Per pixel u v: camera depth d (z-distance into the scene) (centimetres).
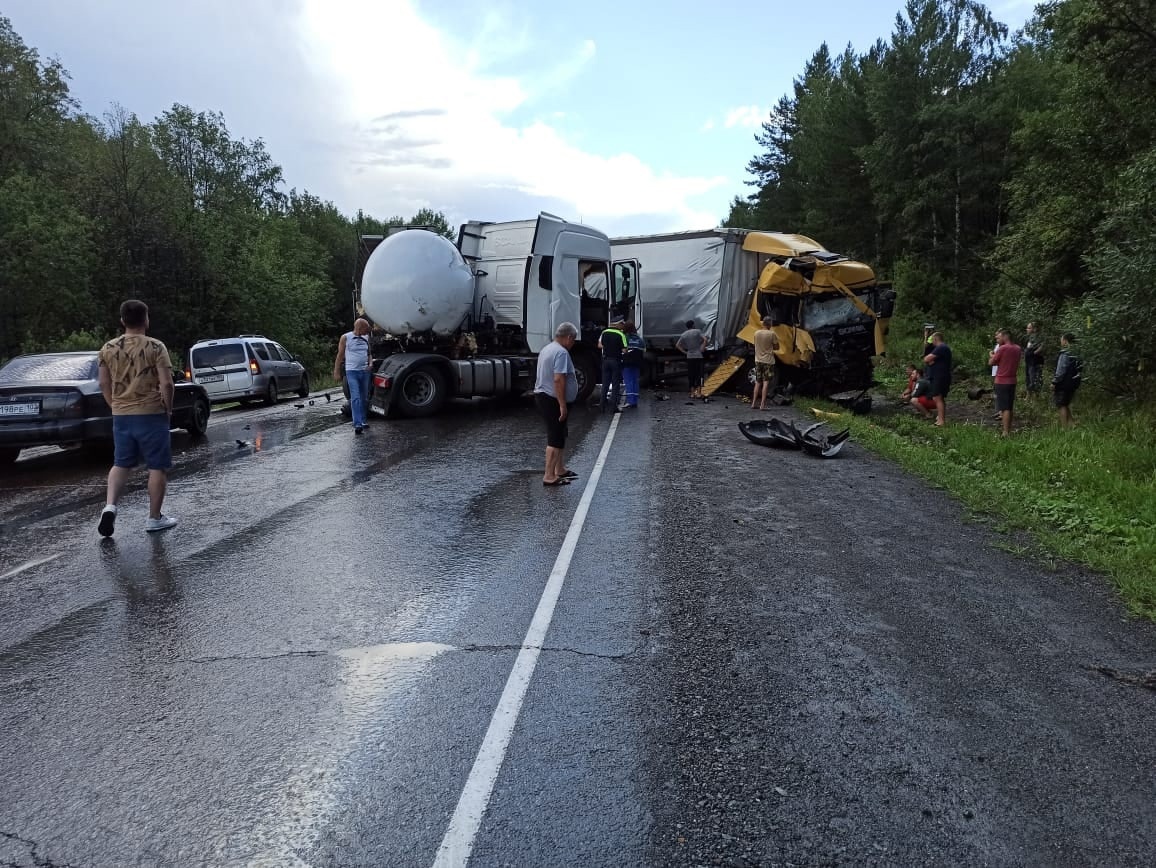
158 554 598
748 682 379
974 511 738
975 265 3409
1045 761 314
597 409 1548
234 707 356
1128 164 1727
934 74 3447
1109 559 583
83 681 384
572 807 280
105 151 2845
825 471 929
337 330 5966
